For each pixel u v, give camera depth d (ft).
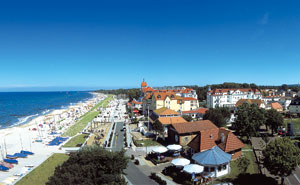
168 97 327.47
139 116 357.41
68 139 230.89
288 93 569.23
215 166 117.08
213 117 232.53
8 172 140.26
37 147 201.87
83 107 615.57
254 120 179.52
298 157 98.53
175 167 131.03
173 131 183.73
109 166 89.40
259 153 154.30
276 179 114.83
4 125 363.15
